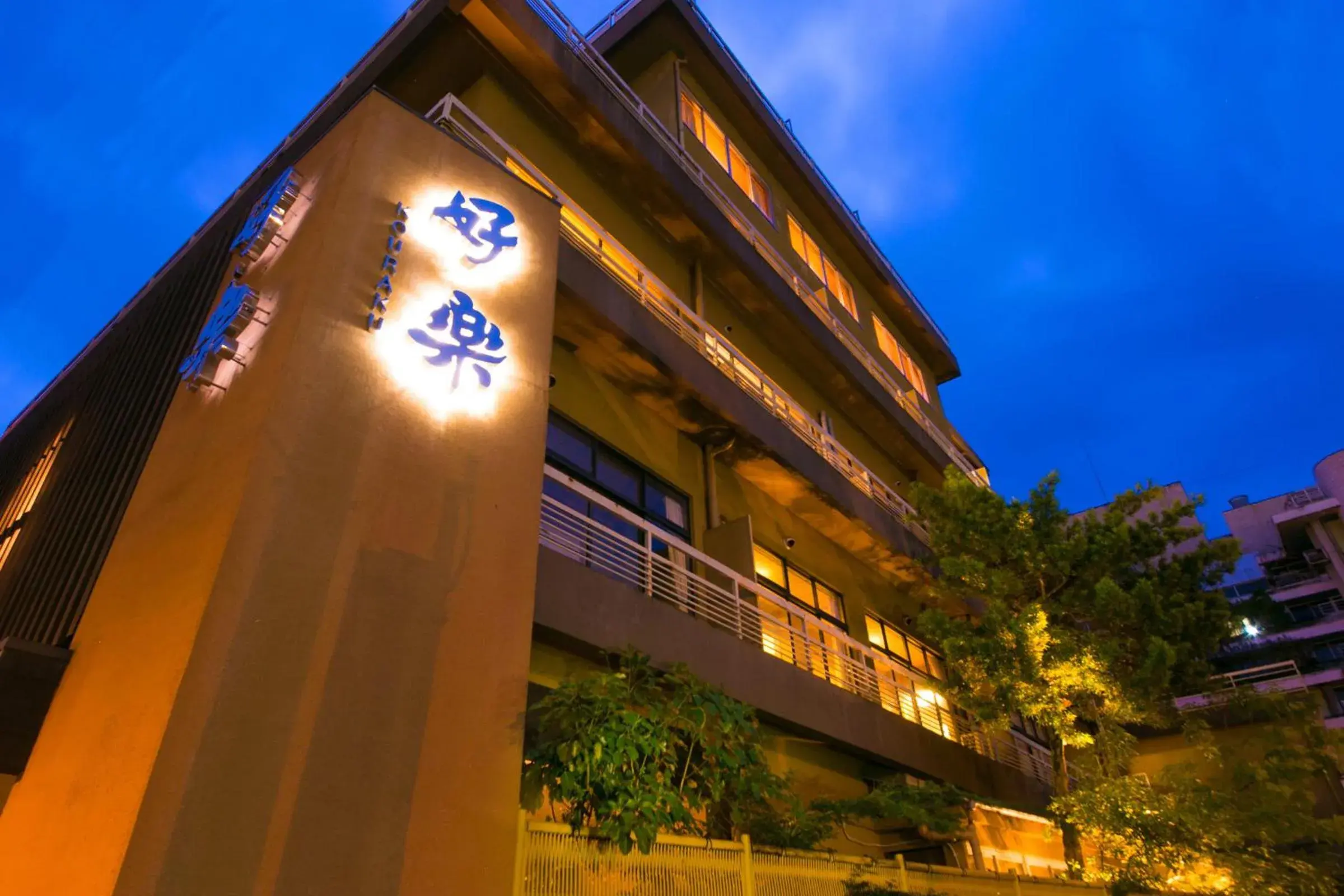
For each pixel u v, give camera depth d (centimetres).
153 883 455
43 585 938
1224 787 1119
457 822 579
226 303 816
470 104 1247
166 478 738
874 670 1594
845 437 1972
